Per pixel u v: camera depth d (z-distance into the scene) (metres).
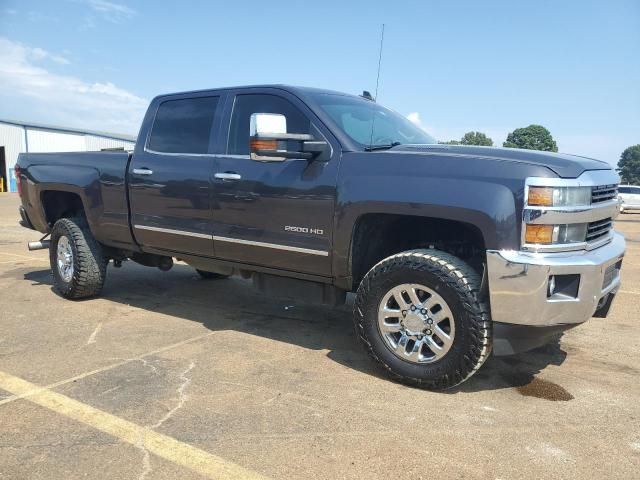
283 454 2.78
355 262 3.94
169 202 4.87
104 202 5.42
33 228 6.44
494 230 3.26
